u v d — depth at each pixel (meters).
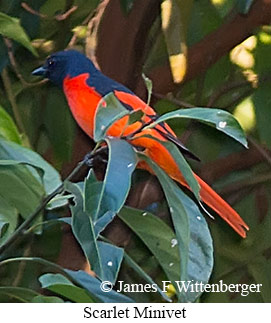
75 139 11.35
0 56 10.52
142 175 11.67
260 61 11.92
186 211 5.95
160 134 8.83
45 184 6.59
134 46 10.95
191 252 5.91
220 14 11.40
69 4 11.57
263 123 11.72
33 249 11.36
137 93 11.13
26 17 10.87
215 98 11.74
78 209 5.86
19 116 10.88
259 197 12.18
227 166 11.84
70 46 10.61
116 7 10.82
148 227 6.51
